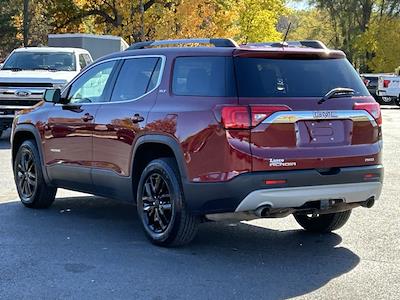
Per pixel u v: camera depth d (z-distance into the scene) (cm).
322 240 677
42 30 5334
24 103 1513
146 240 663
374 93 3900
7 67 1642
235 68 580
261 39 5244
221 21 3575
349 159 595
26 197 829
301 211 591
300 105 579
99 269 564
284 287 522
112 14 3528
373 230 718
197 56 613
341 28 5903
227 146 559
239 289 516
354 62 6297
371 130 618
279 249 639
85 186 738
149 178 637
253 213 569
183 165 590
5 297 494
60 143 759
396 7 5556
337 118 596
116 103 689
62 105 772
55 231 702
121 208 830
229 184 559
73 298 493
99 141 699
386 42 5484
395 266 582
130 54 699
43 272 555
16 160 843
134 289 513
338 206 604
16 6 5453
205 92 591
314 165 577
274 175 561
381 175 621
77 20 3706
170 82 631
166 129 607
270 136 565
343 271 567
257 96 571
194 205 586
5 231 700
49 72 1566
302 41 669
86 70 761
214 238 680
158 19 3228
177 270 563
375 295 504
